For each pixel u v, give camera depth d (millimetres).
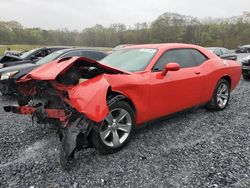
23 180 2916
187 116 5121
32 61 8422
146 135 4141
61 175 3012
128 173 3031
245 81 10133
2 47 45094
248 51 36656
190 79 4469
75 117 3248
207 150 3600
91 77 3766
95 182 2865
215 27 66562
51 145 3822
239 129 4422
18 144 3867
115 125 3500
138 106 3717
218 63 5258
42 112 3576
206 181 2836
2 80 6395
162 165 3199
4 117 5211
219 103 5426
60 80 3557
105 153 3471
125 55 4555
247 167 3119
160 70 4113
